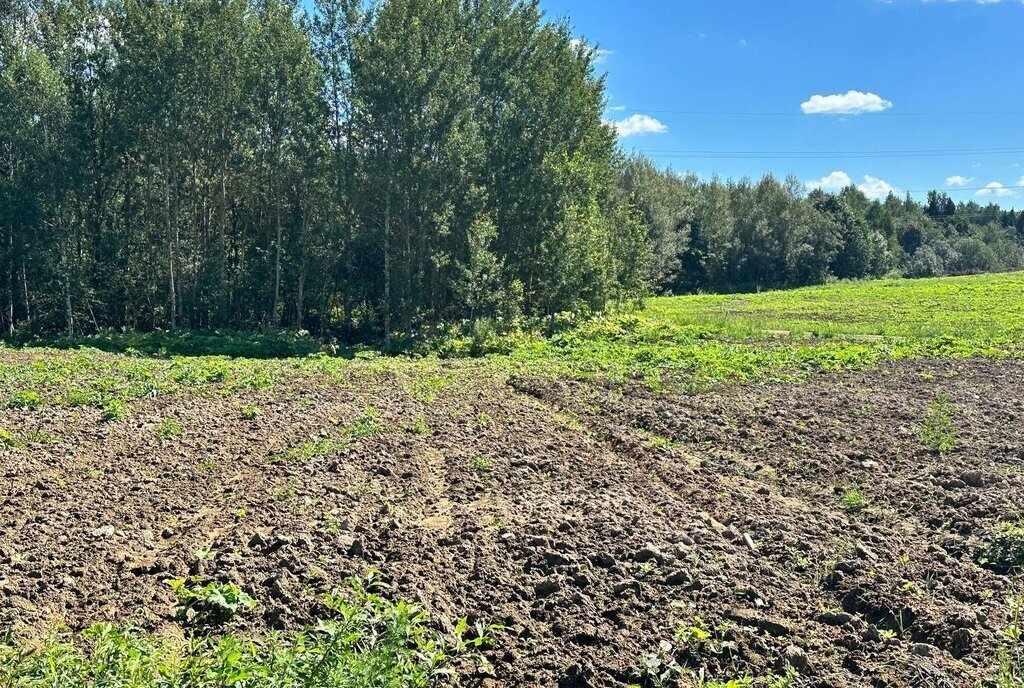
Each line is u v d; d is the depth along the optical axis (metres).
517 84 34.56
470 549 8.35
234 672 5.57
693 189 85.06
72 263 32.72
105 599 7.19
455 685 5.98
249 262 35.09
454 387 18.56
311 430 13.87
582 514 9.55
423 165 32.25
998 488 10.25
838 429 13.79
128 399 16.39
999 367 21.00
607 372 20.56
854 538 8.86
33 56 32.25
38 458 11.81
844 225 91.31
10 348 26.62
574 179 35.50
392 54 31.14
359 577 7.57
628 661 6.34
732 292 81.12
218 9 32.12
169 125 31.91
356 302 36.50
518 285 32.25
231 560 7.90
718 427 14.29
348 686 5.51
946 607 7.10
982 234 115.44
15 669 5.73
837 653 6.50
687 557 8.20
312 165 32.44
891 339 27.88
